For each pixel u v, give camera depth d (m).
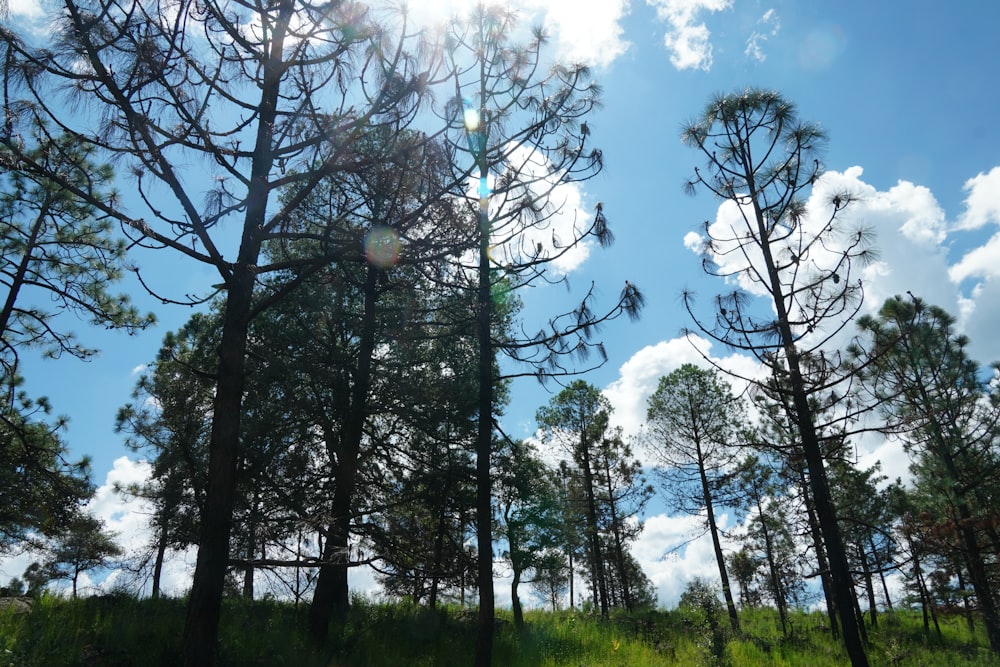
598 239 10.89
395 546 11.35
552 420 32.00
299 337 15.31
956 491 19.39
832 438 11.75
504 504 19.50
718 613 17.95
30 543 18.80
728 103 13.57
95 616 11.38
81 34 6.59
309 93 7.45
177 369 16.06
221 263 7.36
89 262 15.90
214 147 7.40
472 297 11.33
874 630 25.34
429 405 16.11
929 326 19.80
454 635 15.65
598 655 15.80
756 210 13.17
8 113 6.64
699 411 27.48
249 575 16.19
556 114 11.46
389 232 7.67
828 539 11.44
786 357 12.02
